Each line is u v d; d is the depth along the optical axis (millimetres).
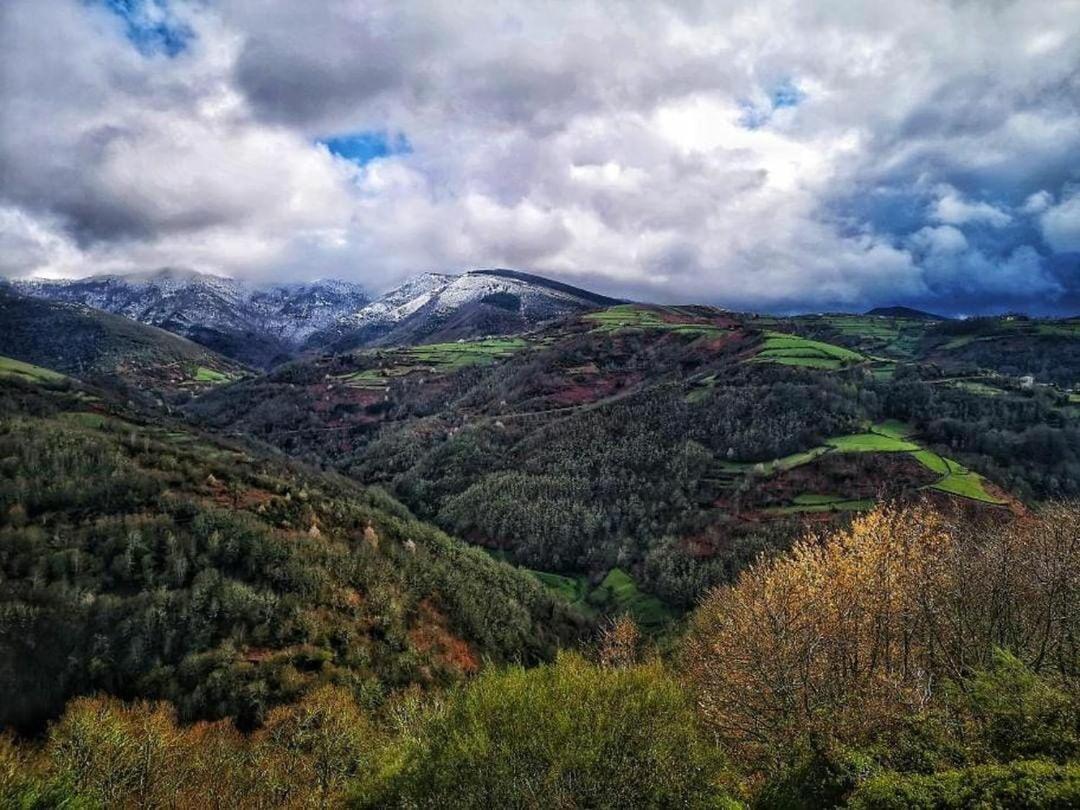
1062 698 15609
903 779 13727
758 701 21672
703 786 17656
